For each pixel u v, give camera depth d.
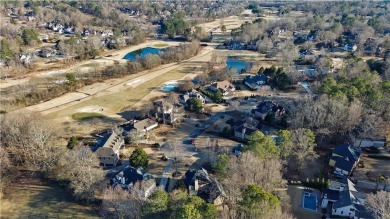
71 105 169.00
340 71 186.50
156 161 119.00
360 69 182.50
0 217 91.62
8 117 125.19
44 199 98.50
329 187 100.31
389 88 141.62
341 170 108.25
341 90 138.75
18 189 103.12
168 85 197.00
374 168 111.62
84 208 94.31
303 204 95.56
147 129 140.50
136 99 177.00
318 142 127.06
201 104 158.62
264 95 179.75
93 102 173.00
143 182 96.81
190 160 119.06
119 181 101.94
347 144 117.19
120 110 163.38
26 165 114.69
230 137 134.12
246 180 90.81
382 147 123.75
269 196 76.69
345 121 125.38
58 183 105.75
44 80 196.88
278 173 95.38
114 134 126.81
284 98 174.38
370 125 120.38
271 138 110.12
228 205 89.06
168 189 102.50
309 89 183.75
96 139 133.12
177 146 128.12
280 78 187.50
